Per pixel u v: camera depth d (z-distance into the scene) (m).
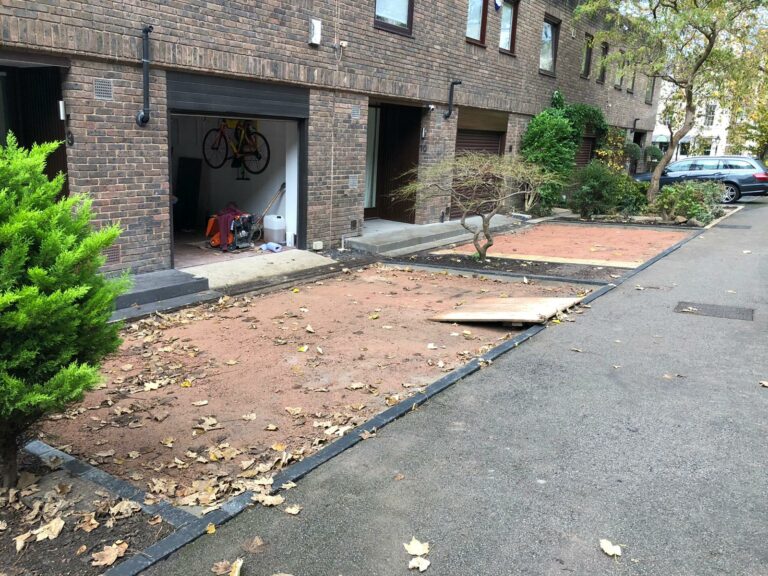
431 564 2.94
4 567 2.86
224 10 8.58
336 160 11.12
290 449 4.14
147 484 3.65
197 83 8.52
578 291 8.62
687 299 8.00
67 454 3.91
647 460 3.91
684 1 15.14
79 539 3.07
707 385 5.16
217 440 4.26
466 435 4.26
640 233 14.28
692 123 16.98
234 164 11.81
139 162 7.95
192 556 2.97
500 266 10.39
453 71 13.78
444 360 5.91
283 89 9.81
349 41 10.81
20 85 7.76
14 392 2.95
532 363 5.68
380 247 11.41
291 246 11.02
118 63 7.52
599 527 3.22
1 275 2.92
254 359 5.90
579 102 20.52
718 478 3.70
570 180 16.86
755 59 16.62
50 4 6.73
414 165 13.72
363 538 3.13
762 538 3.13
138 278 7.98
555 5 17.80
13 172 3.16
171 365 5.70
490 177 12.10
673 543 3.09
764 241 12.71
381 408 4.78
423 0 12.48
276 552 3.02
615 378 5.32
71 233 3.29
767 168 21.92
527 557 2.99
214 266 9.20
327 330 6.88
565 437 4.23
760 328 6.73
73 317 3.17
